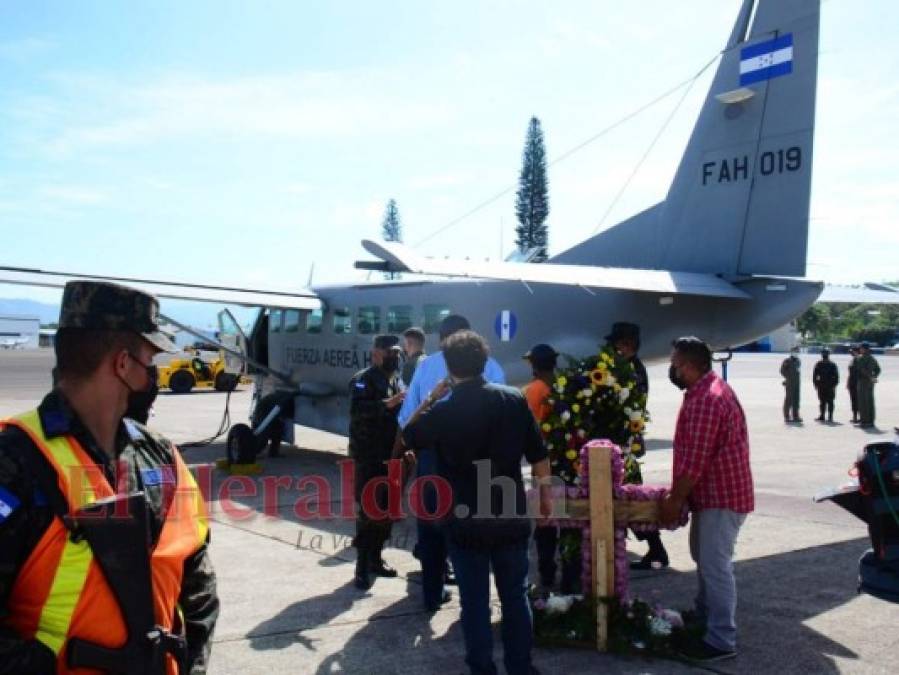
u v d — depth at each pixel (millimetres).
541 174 40594
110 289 1769
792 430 15555
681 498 4152
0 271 9445
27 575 1543
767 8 9258
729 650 4133
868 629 4578
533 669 3867
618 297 9742
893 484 4195
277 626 4656
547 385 5434
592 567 4453
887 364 45812
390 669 4047
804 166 8867
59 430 1634
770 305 8984
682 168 10000
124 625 1614
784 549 6375
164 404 22016
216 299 11188
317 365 12062
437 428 3654
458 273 7242
